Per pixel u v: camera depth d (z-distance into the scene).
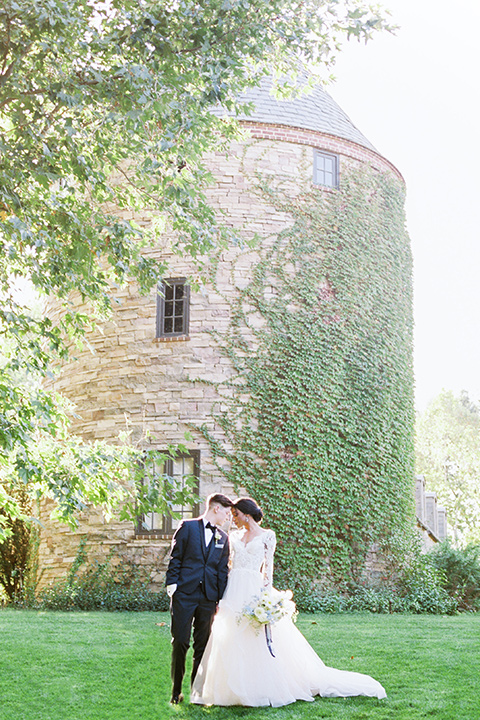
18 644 9.18
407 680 7.36
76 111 8.14
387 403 17.45
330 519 16.06
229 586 6.95
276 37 8.90
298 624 11.95
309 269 16.92
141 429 16.23
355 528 16.31
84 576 15.98
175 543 6.96
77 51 7.80
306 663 7.00
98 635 9.92
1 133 7.82
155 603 14.98
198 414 16.02
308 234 17.16
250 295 16.47
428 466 55.41
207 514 7.16
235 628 6.78
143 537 15.68
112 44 7.73
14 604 17.17
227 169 16.95
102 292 9.34
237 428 15.95
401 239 18.89
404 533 17.41
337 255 17.33
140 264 9.09
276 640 6.87
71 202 8.59
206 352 16.23
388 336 17.89
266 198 16.98
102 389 16.75
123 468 9.05
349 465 16.53
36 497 9.05
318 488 16.03
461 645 9.29
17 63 7.98
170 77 7.82
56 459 8.52
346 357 16.98
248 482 15.72
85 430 16.78
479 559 18.16
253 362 16.22
